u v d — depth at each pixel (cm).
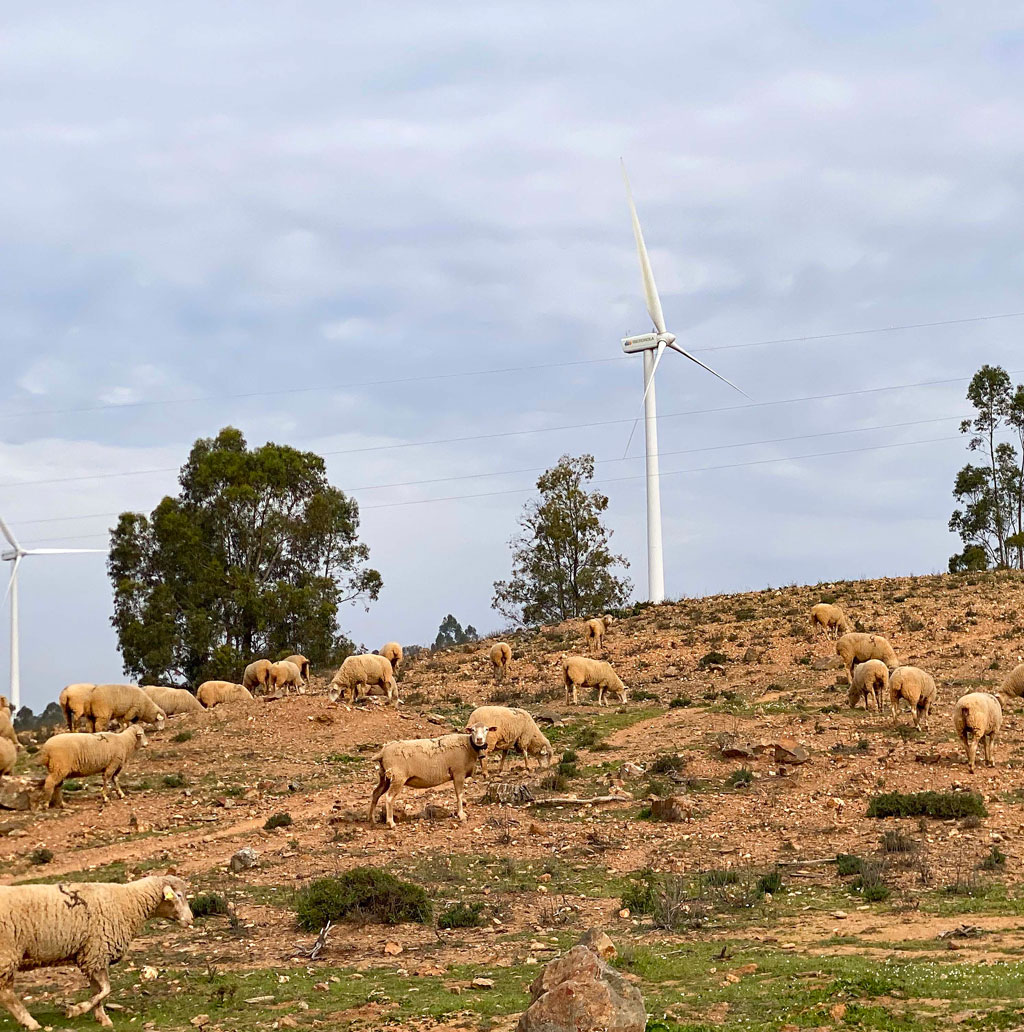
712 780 2786
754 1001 1322
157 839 2491
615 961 1534
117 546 7538
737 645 5138
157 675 7262
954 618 5097
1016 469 8300
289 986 1482
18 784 2922
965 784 2539
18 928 1299
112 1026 1320
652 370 7356
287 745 3531
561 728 3647
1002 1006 1225
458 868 2150
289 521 7825
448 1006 1352
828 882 1984
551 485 8738
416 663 5969
